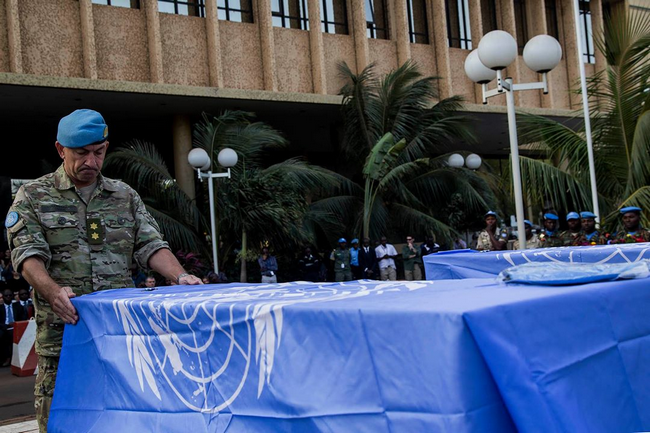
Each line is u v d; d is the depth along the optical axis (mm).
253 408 1687
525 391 1289
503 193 21672
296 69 18719
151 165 14688
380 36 20422
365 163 17344
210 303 1822
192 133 18422
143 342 2096
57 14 15242
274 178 15461
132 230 3002
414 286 1949
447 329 1280
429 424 1299
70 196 2865
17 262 2658
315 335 1532
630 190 10367
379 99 17969
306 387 1535
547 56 7383
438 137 18516
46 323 2756
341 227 17984
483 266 4191
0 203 17938
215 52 17000
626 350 1575
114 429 2184
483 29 22312
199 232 15695
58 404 2465
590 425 1366
